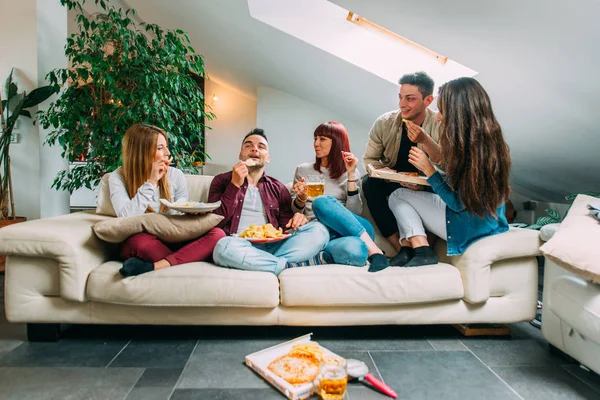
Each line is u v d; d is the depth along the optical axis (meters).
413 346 1.58
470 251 1.56
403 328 1.77
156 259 1.54
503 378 1.33
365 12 2.32
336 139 1.96
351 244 1.59
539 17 1.56
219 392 1.21
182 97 3.05
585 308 1.21
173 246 1.69
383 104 3.94
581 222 1.35
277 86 5.43
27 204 2.94
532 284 1.62
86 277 1.49
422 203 1.70
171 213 1.64
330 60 3.52
